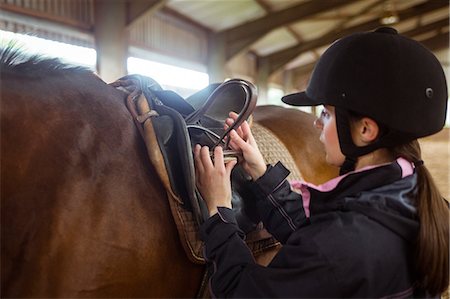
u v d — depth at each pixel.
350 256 0.54
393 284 0.57
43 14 4.07
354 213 0.58
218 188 0.78
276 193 0.87
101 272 0.73
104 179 0.75
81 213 0.71
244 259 0.65
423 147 6.36
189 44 7.05
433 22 11.78
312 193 0.64
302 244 0.57
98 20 4.57
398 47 0.59
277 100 13.07
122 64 4.67
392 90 0.58
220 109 1.08
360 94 0.59
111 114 0.82
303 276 0.55
